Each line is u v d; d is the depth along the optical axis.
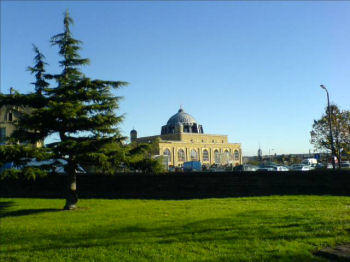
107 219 13.98
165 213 14.98
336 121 38.69
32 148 16.09
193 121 114.00
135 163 18.58
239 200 19.44
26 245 9.98
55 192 30.66
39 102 18.11
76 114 17.44
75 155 17.72
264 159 109.69
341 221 10.62
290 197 19.61
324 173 22.72
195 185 26.66
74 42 19.09
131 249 8.70
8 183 32.22
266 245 8.26
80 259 8.15
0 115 44.81
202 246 8.59
